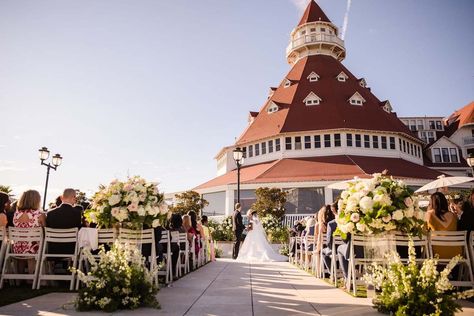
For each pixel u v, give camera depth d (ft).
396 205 20.57
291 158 130.52
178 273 33.32
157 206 24.47
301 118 138.10
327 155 128.67
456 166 155.94
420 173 122.72
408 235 20.31
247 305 19.88
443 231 23.31
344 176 109.60
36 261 25.45
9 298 21.16
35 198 26.81
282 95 156.25
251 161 143.43
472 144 161.48
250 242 60.34
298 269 42.42
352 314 17.83
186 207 110.63
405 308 16.48
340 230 23.70
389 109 161.58
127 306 18.56
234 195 115.44
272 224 84.84
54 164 73.97
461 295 16.47
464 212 25.82
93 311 17.80
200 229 45.78
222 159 164.25
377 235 20.75
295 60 178.60
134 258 20.11
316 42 164.35
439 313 15.81
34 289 24.35
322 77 155.12
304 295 23.56
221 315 17.38
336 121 133.28
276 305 19.99
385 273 18.48
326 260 32.32
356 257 25.29
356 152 129.29
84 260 27.27
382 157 131.75
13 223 26.32
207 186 127.75
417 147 152.97
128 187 23.88
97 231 25.08
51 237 25.17
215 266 45.27
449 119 185.16
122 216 23.31
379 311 18.26
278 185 110.93
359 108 142.51
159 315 17.22
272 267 44.86
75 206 29.76
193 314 17.49
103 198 24.11
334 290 25.84
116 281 18.44
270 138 136.87
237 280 30.96
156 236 26.68
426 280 16.83
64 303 19.69
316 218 42.27
